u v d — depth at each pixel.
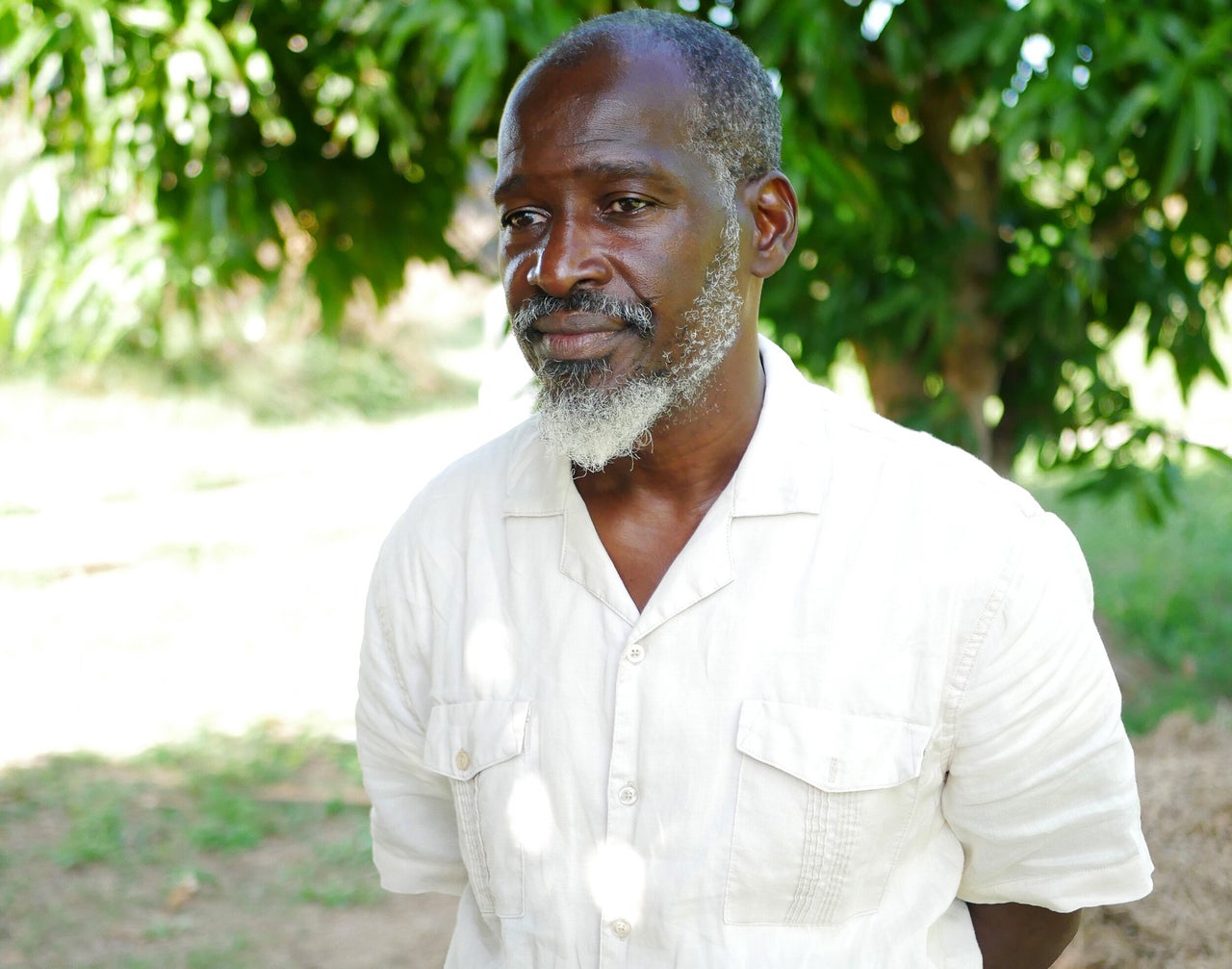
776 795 1.20
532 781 1.27
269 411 12.95
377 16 2.74
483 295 16.92
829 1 2.77
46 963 3.45
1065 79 2.73
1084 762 1.24
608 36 1.22
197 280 3.30
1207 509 7.89
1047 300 3.33
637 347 1.21
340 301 3.51
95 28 2.67
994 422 3.94
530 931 1.27
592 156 1.18
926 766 1.23
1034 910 1.41
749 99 1.28
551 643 1.28
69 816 4.37
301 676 5.89
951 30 3.04
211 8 2.97
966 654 1.21
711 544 1.23
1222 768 2.74
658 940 1.22
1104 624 5.94
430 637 1.37
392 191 3.39
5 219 3.14
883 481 1.25
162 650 6.27
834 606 1.22
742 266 1.28
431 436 12.65
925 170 3.41
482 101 2.49
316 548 8.32
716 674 1.22
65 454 10.88
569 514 1.29
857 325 3.44
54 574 7.61
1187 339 3.53
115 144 3.01
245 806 4.41
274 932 3.63
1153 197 3.10
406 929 3.64
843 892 1.21
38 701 5.53
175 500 9.75
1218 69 2.71
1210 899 2.37
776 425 1.27
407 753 1.43
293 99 3.19
